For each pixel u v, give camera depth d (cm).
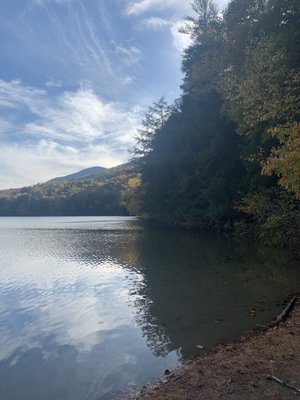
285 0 1723
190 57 4344
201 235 3331
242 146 2806
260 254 1895
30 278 1550
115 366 657
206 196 3744
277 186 2033
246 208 2147
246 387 491
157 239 3123
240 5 2130
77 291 1278
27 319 959
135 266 1734
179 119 5084
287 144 789
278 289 1131
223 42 2662
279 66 1572
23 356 715
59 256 2261
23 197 15125
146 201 6062
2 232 4906
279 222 1756
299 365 538
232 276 1369
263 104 1566
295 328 725
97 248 2623
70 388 581
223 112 2916
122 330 847
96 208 13600
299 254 1720
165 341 762
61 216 14162
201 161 3903
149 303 1063
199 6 3772
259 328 789
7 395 564
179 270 1566
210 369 578
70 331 858
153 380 592
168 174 5203
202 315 916
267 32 1902
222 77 2623
